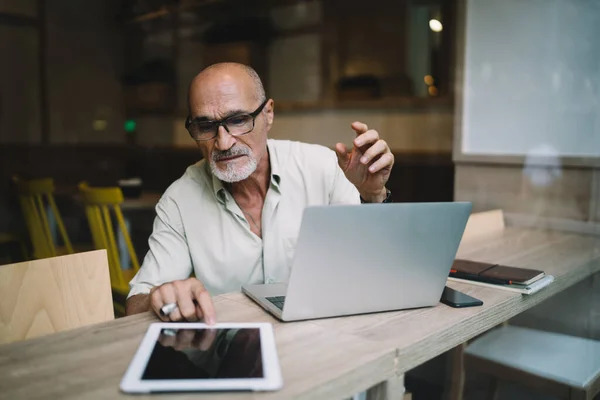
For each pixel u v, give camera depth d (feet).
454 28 9.83
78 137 16.79
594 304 6.53
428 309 3.56
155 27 16.56
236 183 4.84
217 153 4.35
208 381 2.37
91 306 4.02
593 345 5.33
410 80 10.84
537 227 7.82
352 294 3.30
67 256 3.93
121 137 17.69
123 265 9.39
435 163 9.97
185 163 14.78
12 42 15.33
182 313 3.16
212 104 4.24
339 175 5.36
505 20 8.03
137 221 10.19
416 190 10.19
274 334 3.05
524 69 7.91
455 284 4.27
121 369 2.58
